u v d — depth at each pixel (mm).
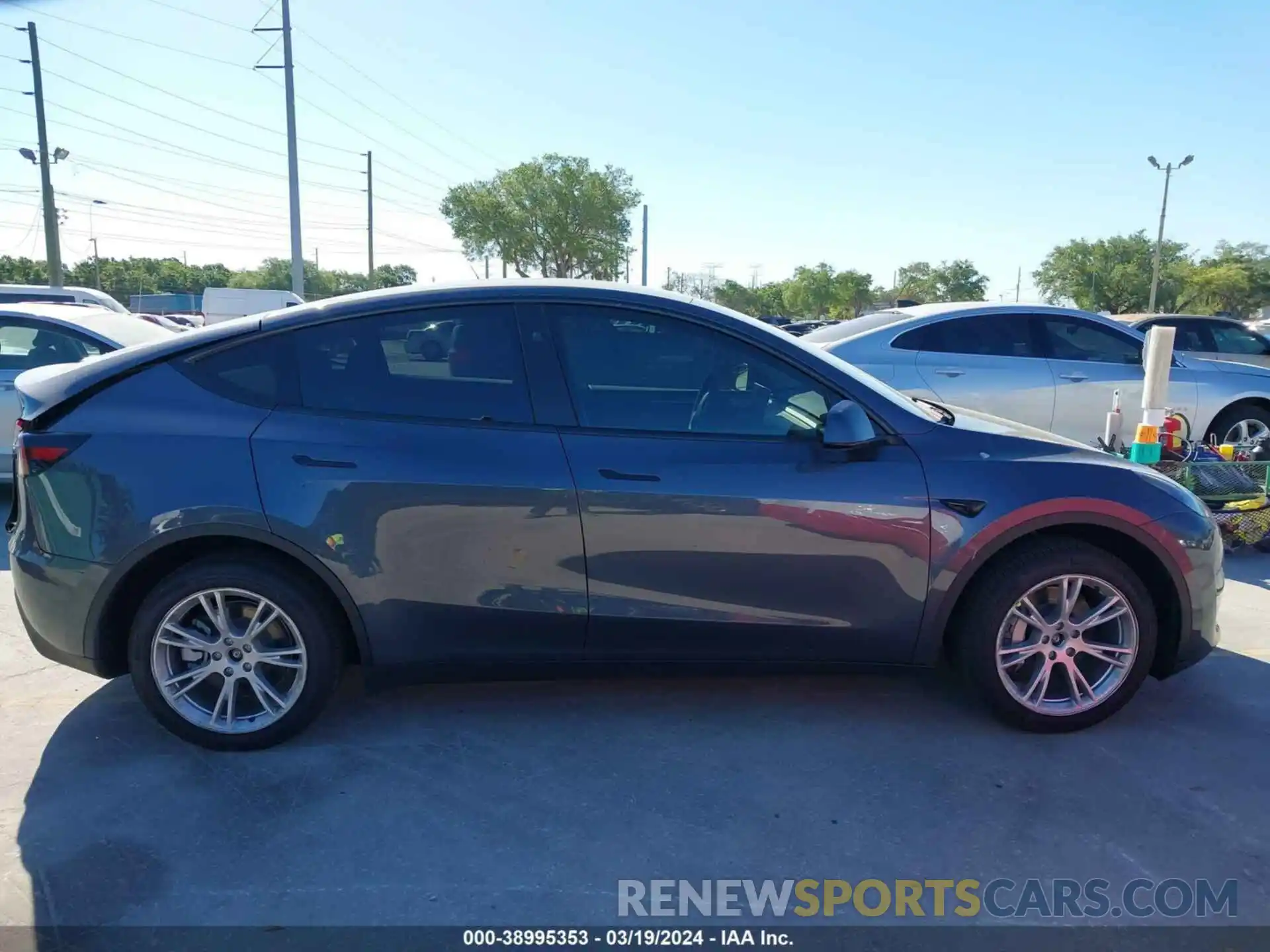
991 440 3498
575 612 3338
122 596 3340
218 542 3336
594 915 2553
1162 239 44531
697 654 3443
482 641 3383
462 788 3182
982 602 3451
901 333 7773
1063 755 3424
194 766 3316
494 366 3369
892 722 3684
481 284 3477
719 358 3422
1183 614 3529
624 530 3275
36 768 3291
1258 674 4176
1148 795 3154
